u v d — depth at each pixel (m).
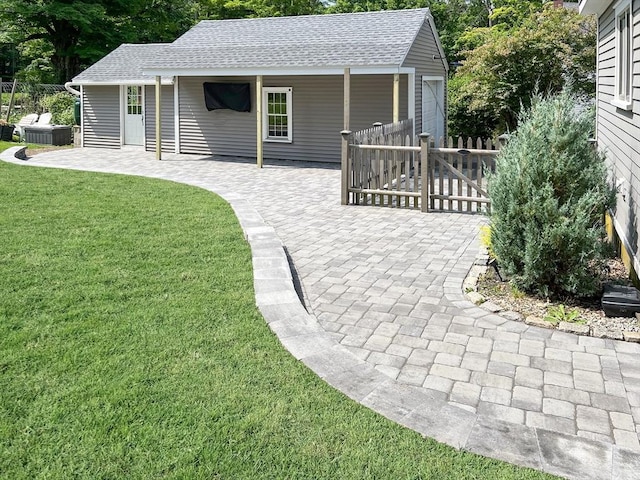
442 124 19.14
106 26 32.38
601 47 9.70
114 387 3.53
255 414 3.26
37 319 4.57
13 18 29.91
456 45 31.06
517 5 27.75
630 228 6.17
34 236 7.06
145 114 19.33
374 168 10.09
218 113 17.89
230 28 18.39
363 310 5.12
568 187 5.14
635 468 2.78
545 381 3.84
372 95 15.85
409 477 2.74
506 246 5.34
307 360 3.95
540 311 5.04
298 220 8.95
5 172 12.30
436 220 8.89
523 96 17.17
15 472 2.74
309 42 15.74
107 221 8.02
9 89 25.11
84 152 18.80
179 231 7.55
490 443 2.99
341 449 2.95
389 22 16.16
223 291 5.30
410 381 3.84
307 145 16.81
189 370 3.78
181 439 3.02
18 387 3.52
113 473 2.75
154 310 4.80
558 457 2.88
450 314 5.01
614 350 4.30
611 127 8.30
